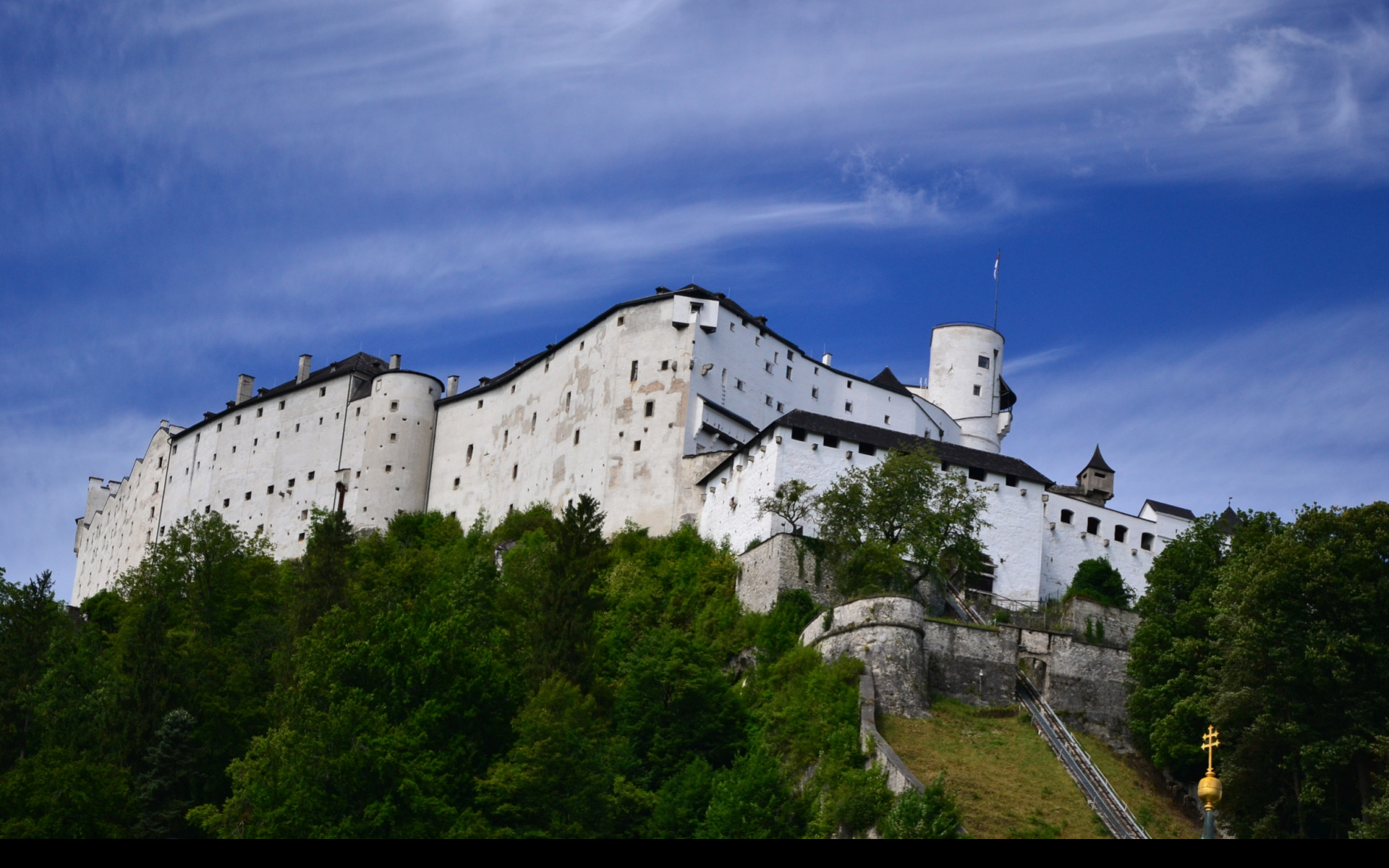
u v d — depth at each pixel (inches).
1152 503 4618.6
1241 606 2714.1
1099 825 2630.4
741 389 4766.2
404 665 2738.7
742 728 3029.0
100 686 3304.6
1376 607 2645.2
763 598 3511.3
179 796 3016.7
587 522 3725.4
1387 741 2465.6
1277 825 2578.7
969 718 3034.0
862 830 2571.4
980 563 3678.6
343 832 2439.7
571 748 2716.5
